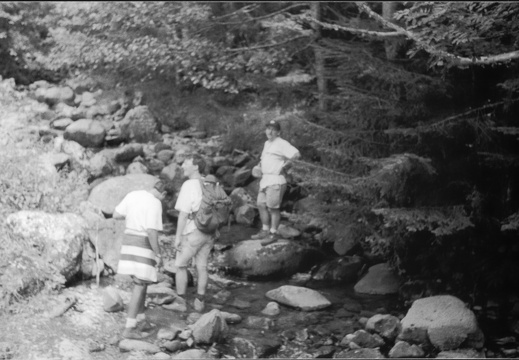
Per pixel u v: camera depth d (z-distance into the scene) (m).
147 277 7.17
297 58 13.77
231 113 12.93
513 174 8.98
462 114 8.50
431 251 9.41
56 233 8.02
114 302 7.55
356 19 10.30
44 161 9.93
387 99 9.23
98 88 13.93
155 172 11.35
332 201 9.62
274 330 7.82
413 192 9.11
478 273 9.09
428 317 7.71
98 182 10.47
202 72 12.20
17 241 7.79
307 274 9.59
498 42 8.06
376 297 8.92
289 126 10.55
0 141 10.18
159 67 12.87
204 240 8.22
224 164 11.91
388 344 7.62
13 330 6.78
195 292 8.57
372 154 9.33
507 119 8.70
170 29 12.50
